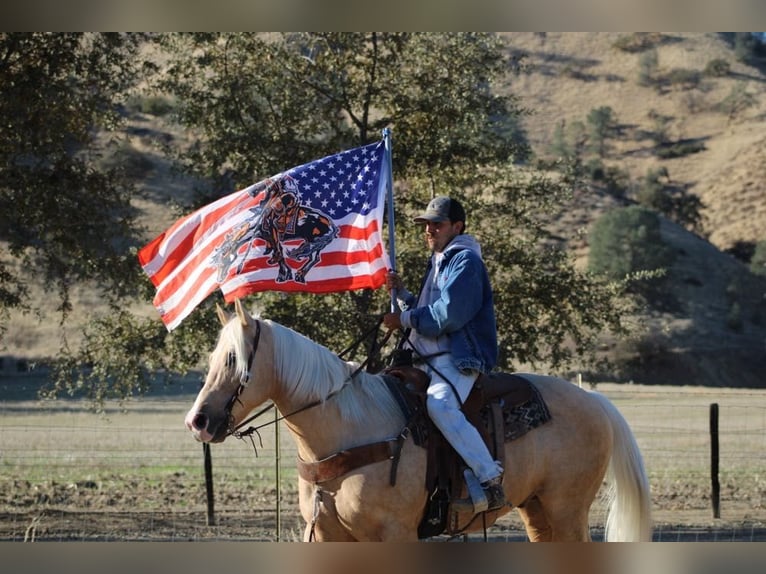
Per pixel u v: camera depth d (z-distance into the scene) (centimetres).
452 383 638
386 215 1224
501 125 1349
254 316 610
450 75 1292
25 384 3161
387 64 1284
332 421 616
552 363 1267
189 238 671
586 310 1270
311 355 618
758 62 10962
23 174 1242
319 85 1267
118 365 1215
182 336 1177
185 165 1286
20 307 1361
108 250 1316
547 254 1284
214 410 582
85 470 1513
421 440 626
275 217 671
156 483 1423
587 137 9594
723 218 7950
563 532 699
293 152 1234
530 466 672
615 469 734
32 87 1227
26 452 1664
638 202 8050
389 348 1207
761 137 9162
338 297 1193
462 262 648
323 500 616
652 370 5097
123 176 1371
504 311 1227
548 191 1329
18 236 1291
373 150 711
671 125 9694
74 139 1349
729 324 5716
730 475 1552
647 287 5959
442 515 630
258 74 1259
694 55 10894
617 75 10775
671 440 1914
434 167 1243
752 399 2947
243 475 1512
